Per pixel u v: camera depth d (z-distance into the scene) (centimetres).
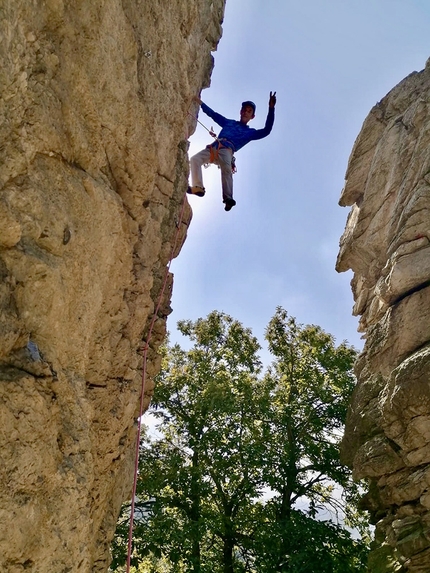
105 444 471
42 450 293
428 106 1389
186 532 1529
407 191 1320
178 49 564
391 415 1094
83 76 374
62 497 309
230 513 1770
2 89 288
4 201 287
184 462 1733
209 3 700
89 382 439
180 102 577
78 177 368
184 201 670
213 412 1852
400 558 1070
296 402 1975
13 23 291
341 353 2077
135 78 443
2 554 263
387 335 1218
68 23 357
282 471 1812
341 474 1828
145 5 484
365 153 1628
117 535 1570
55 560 302
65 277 338
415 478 1066
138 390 560
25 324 302
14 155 299
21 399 280
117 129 425
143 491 1692
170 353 2128
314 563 1532
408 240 1211
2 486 263
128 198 463
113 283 439
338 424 1933
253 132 759
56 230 327
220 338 2219
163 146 541
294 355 2141
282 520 1675
